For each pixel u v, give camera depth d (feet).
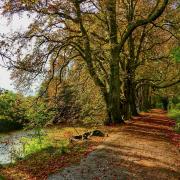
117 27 120.26
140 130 95.76
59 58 106.22
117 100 107.65
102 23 113.09
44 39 96.89
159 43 140.87
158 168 51.93
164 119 152.66
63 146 65.82
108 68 118.62
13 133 139.74
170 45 141.90
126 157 58.08
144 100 244.42
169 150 66.74
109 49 106.52
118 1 125.90
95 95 111.96
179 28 114.73
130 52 141.38
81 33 104.63
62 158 56.75
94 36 109.70
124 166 52.08
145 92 256.11
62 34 103.60
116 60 106.93
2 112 77.56
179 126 102.47
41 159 57.36
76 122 99.40
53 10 94.07
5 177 46.16
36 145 76.18
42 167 51.44
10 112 79.10
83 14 101.40
